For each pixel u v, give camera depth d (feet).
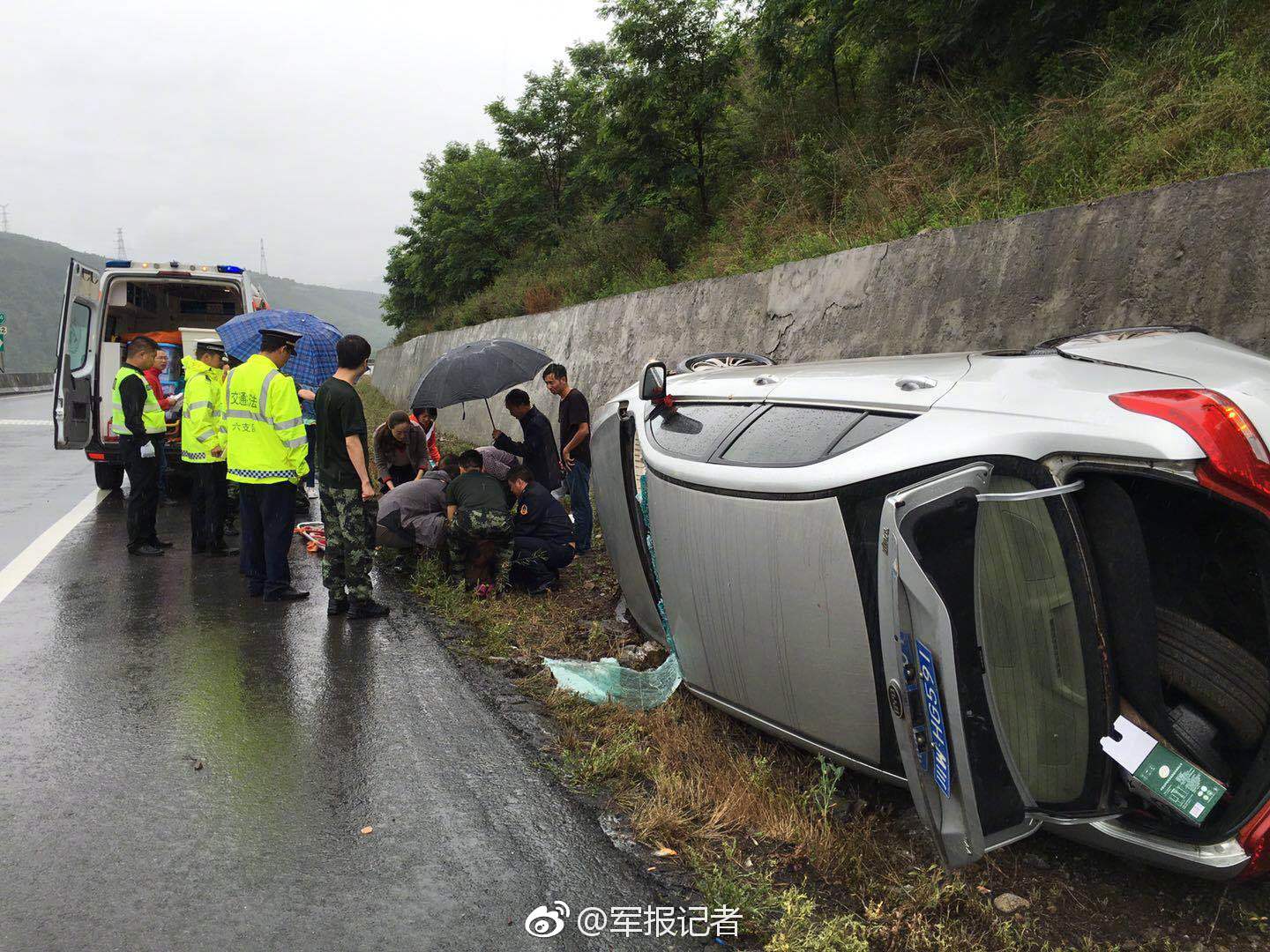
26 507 31.19
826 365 12.24
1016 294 18.39
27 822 9.84
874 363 11.43
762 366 14.01
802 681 10.02
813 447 9.95
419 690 14.07
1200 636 8.64
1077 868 8.91
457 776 11.13
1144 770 7.94
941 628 7.51
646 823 9.83
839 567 9.18
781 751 11.69
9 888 8.55
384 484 25.52
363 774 11.14
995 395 8.87
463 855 9.30
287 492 19.52
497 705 13.48
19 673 14.67
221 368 24.62
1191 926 7.94
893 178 26.96
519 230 68.80
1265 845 7.46
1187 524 9.03
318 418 17.85
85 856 9.16
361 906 8.36
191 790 10.66
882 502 8.78
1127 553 8.29
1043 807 8.42
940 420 8.90
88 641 16.51
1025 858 9.12
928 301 20.63
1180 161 17.78
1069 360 9.45
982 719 7.97
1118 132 20.66
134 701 13.51
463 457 20.15
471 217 72.54
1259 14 20.56
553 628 17.34
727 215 37.63
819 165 31.12
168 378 32.42
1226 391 8.02
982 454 8.27
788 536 9.73
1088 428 7.91
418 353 76.89
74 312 32.96
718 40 38.29
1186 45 21.22
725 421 11.87
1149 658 8.25
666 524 12.13
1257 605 8.66
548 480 24.17
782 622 10.04
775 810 9.93
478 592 19.29
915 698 7.82
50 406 83.51
